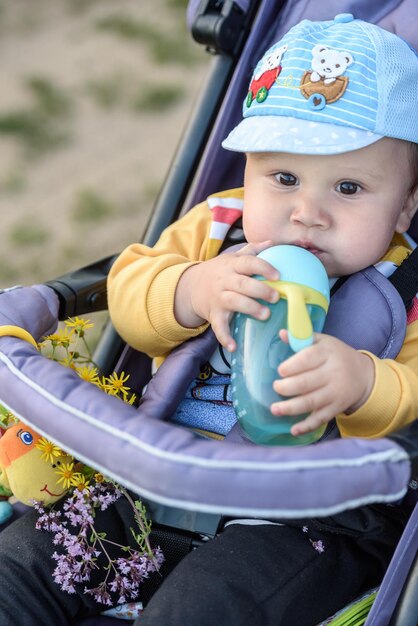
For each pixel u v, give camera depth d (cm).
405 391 160
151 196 437
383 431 161
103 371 212
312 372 150
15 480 173
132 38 552
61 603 169
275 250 164
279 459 127
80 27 567
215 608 156
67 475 171
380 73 173
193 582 160
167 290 187
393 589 147
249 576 162
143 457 130
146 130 482
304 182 175
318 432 155
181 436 133
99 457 134
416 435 135
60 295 194
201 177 221
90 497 172
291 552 167
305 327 151
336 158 172
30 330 176
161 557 173
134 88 511
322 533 171
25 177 454
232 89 215
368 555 176
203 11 223
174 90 507
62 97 507
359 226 174
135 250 208
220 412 186
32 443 172
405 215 187
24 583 167
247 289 158
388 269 186
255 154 182
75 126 486
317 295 158
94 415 138
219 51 225
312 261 162
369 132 171
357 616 161
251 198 182
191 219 214
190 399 190
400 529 175
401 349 183
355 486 127
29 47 553
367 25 184
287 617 161
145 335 191
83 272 205
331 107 171
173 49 539
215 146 219
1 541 173
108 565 174
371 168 173
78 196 439
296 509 126
